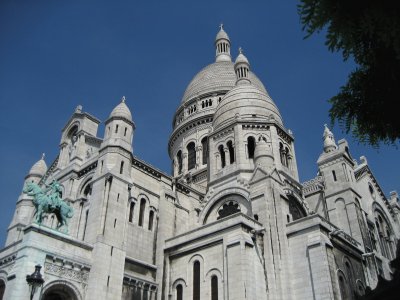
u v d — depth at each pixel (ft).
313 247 123.75
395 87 48.26
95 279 120.06
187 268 133.90
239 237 123.34
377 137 51.34
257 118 181.16
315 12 44.75
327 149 181.27
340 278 125.70
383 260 163.73
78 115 182.60
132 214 147.54
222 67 286.05
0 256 124.98
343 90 51.31
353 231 155.33
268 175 144.56
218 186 169.07
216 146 182.91
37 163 205.57
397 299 56.44
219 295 120.06
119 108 160.97
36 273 86.12
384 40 42.68
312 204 174.70
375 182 194.08
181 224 160.66
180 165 248.52
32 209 184.03
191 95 274.36
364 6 43.16
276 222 134.51
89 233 131.03
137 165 157.89
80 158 166.30
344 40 45.24
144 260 142.82
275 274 124.36
